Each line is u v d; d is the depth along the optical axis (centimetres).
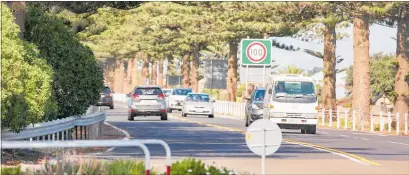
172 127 7000
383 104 15712
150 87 8369
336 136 6228
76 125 4525
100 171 2408
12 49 3453
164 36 16775
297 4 9194
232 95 14588
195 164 2505
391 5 8450
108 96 12900
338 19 9175
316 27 12400
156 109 8262
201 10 12600
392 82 15750
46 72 3697
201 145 4734
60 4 5903
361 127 8544
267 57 10969
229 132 6238
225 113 12331
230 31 13638
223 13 12206
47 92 3603
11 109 3416
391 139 6003
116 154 3934
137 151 4156
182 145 4716
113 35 17062
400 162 3784
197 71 17775
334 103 10575
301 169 3338
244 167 3378
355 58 8938
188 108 10000
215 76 14688
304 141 5403
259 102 7306
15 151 3669
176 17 14350
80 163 2398
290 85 6569
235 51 14488
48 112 3734
